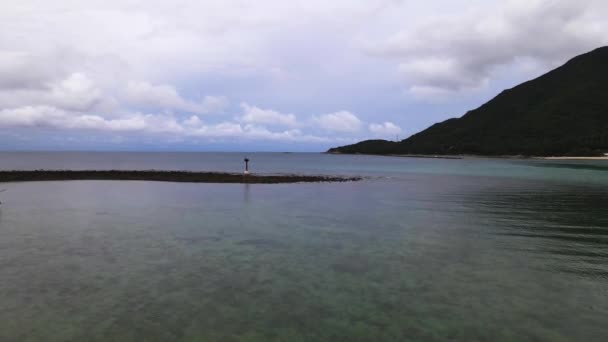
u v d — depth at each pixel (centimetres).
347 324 700
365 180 4181
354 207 2134
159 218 1752
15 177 3941
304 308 768
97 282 899
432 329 682
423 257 1131
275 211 1978
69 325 683
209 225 1592
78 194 2692
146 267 1017
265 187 3316
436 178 4450
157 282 905
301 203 2289
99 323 692
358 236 1404
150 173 4575
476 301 807
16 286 869
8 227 1526
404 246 1259
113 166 7262
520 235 1418
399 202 2344
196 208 2066
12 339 632
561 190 3011
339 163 9862
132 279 923
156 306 768
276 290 863
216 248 1221
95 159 11675
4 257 1096
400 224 1633
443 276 963
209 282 909
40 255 1120
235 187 3288
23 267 1006
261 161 11350
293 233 1448
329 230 1507
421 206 2172
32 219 1705
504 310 762
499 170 6103
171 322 699
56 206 2108
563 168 6581
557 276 961
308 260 1098
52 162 8956
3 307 757
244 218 1764
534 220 1722
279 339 642
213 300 802
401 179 4316
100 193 2764
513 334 664
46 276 938
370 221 1703
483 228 1547
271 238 1366
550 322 709
